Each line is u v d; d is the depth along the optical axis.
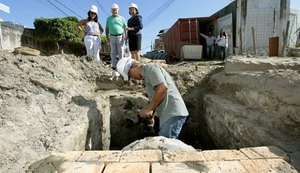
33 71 3.58
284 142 2.27
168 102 2.98
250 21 10.20
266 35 10.21
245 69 4.14
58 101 3.15
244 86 3.52
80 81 4.69
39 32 12.52
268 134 2.45
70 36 13.33
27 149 2.07
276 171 1.77
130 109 4.81
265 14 10.12
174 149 2.22
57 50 13.31
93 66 5.45
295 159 1.97
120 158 1.96
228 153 2.04
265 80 3.13
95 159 1.95
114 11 5.72
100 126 3.70
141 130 4.83
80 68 5.14
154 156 1.99
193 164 1.85
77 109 3.22
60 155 2.03
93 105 3.59
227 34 11.80
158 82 2.84
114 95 4.84
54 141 2.29
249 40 10.26
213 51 12.68
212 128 4.05
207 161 1.90
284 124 2.54
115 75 5.25
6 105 2.56
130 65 3.11
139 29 5.92
